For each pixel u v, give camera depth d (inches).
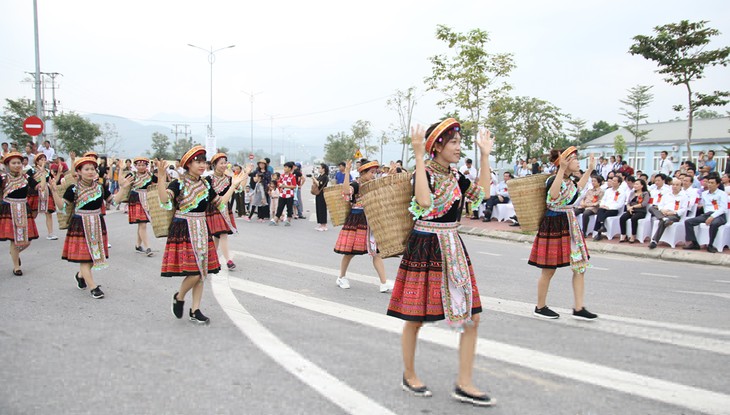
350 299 266.4
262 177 688.4
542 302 231.1
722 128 1323.8
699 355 185.5
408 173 156.0
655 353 187.5
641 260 422.0
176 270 215.2
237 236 509.4
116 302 254.2
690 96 737.0
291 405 145.6
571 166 223.1
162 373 167.2
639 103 1352.1
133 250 409.1
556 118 1165.1
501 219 653.9
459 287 147.5
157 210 235.1
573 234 225.9
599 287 301.3
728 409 143.5
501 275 331.9
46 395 149.9
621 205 492.7
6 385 156.5
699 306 255.9
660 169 730.2
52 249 409.4
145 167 392.5
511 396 152.3
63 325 215.6
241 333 208.5
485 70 758.5
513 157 1200.8
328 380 163.0
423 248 148.6
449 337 205.9
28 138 1545.3
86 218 262.4
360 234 285.4
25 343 193.5
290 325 219.6
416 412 142.1
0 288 279.4
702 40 695.7
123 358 179.9
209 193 223.3
